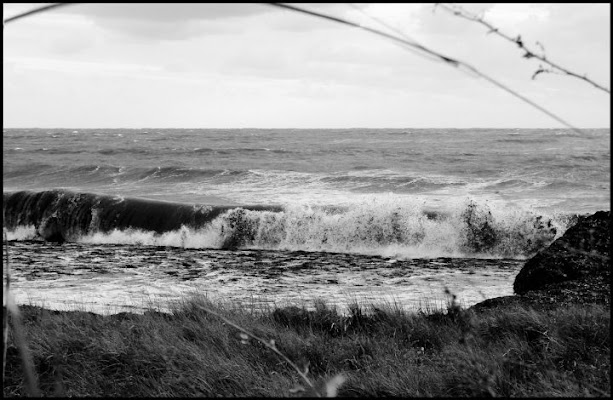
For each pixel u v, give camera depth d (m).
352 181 34.62
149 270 15.15
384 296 11.76
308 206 21.30
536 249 18.09
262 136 109.44
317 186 33.59
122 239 21.64
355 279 14.01
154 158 54.78
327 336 6.91
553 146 60.50
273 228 20.31
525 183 31.38
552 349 5.44
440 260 17.42
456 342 5.70
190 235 20.83
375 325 7.51
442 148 62.00
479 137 84.81
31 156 56.88
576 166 37.91
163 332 6.64
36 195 23.25
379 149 62.09
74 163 48.53
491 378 4.38
